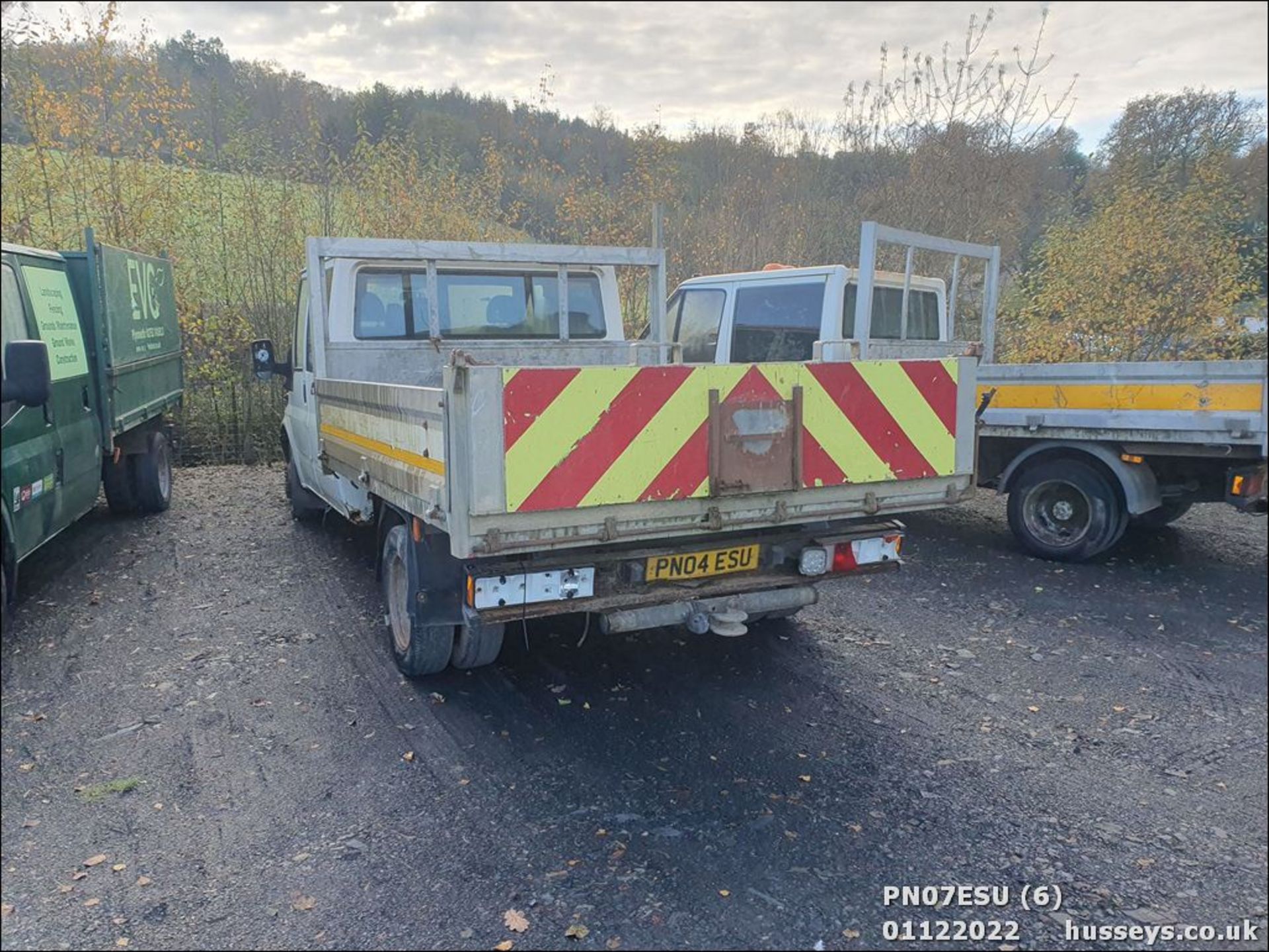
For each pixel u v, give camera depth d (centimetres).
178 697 419
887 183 1348
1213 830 317
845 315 690
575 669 459
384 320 556
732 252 1381
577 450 329
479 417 312
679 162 1389
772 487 367
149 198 1079
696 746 376
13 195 1012
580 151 1353
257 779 345
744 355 747
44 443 526
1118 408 629
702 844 303
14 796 331
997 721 404
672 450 346
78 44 1023
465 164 1279
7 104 1002
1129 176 1158
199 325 1097
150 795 332
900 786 344
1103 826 318
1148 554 707
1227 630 529
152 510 807
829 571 410
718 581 392
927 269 941
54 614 535
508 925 261
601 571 366
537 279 595
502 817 319
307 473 684
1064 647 500
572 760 362
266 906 269
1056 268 1215
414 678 439
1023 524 699
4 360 333
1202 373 587
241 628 513
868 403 388
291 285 1176
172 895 274
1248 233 1134
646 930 260
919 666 469
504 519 321
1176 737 389
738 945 254
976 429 425
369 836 306
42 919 262
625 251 596
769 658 478
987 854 301
